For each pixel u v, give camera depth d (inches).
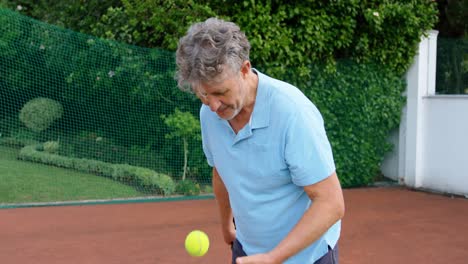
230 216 105.7
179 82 75.0
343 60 338.6
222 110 76.0
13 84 390.6
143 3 319.9
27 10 464.8
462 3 446.0
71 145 367.9
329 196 77.0
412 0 348.8
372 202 308.5
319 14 321.1
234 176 85.8
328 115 332.8
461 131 335.0
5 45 371.9
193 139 323.9
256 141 80.4
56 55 356.8
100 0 383.9
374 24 328.8
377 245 217.5
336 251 90.2
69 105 375.6
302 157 76.6
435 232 240.2
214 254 199.8
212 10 311.3
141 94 330.0
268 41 303.7
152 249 204.8
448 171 342.6
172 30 319.6
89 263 186.9
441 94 362.6
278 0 311.4
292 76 319.9
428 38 358.0
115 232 228.2
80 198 291.0
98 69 342.0
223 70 69.7
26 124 385.1
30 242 210.5
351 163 347.3
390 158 378.3
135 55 324.2
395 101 361.1
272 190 83.4
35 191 296.4
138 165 339.6
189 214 264.5
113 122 348.2
